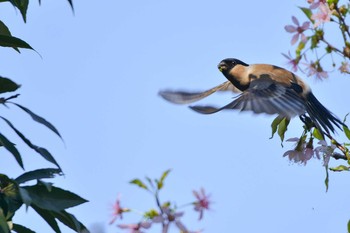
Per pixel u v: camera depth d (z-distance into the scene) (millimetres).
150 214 6945
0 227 5836
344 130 9484
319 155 9578
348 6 8711
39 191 6164
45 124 6500
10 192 6148
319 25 8852
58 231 6406
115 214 7227
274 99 10750
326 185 9344
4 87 6430
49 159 6430
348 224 8828
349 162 9352
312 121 10016
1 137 6242
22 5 7730
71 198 6230
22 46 7141
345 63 8891
